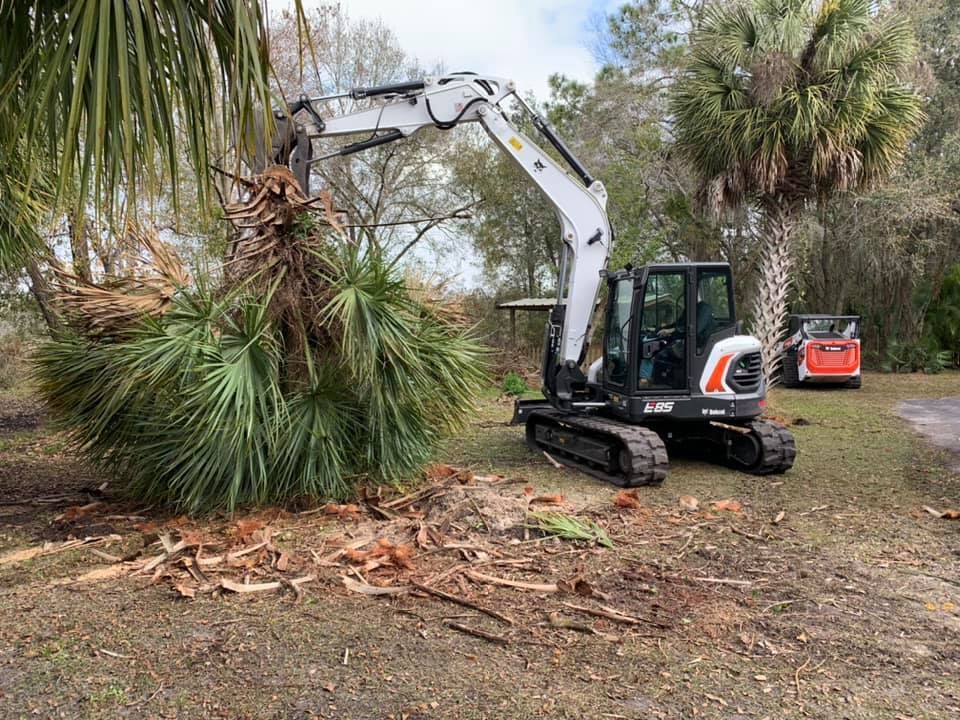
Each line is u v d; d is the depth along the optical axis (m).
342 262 5.45
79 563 4.30
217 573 4.11
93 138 2.36
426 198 18.42
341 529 4.93
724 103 11.02
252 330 5.06
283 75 14.90
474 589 3.92
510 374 14.13
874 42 10.38
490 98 7.59
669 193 16.48
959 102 17.55
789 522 5.39
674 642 3.27
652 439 6.54
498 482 6.46
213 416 4.71
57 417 5.66
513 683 2.86
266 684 2.82
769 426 7.21
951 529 5.20
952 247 19.48
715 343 7.05
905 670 3.02
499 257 19.98
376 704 2.68
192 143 2.58
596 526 5.07
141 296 5.39
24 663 2.98
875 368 20.25
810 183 11.38
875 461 7.77
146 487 5.45
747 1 10.90
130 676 2.88
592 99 17.58
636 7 17.73
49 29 2.54
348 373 5.37
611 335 7.62
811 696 2.79
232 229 5.85
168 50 2.46
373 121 7.38
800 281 19.75
